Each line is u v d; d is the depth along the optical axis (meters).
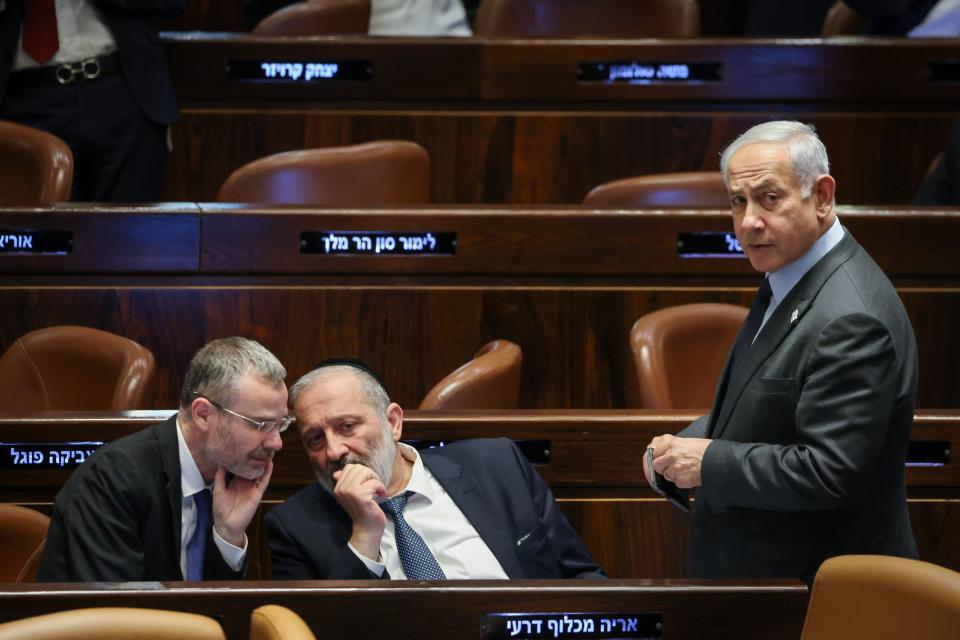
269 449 8.25
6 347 11.46
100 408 10.41
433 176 15.02
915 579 6.38
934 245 11.75
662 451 7.62
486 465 9.01
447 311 11.70
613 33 16.23
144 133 13.64
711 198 12.52
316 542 8.42
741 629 6.78
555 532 8.89
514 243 11.70
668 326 10.88
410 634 6.66
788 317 7.50
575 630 6.72
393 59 14.93
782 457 7.25
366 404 8.58
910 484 9.69
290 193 12.62
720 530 7.79
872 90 14.98
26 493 9.58
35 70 13.38
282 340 11.64
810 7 18.06
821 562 7.55
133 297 11.51
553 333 11.77
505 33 16.28
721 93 14.94
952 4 15.67
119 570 7.83
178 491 8.10
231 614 6.60
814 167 7.45
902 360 7.32
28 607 6.54
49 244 11.45
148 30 13.70
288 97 14.95
